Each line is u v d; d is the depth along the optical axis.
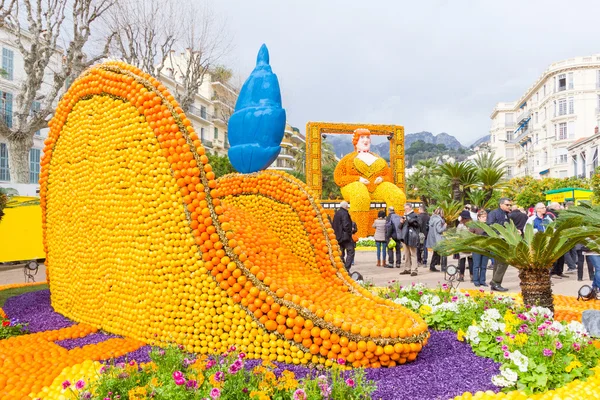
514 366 3.52
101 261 5.19
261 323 4.20
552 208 11.86
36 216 13.23
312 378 3.59
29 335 4.91
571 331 4.07
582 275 9.69
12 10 16.12
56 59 24.25
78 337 5.00
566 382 3.45
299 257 6.42
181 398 2.83
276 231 6.64
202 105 41.94
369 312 4.50
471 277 10.01
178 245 4.48
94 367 3.57
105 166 5.07
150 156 4.62
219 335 4.34
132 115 4.76
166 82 34.03
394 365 3.94
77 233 5.57
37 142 26.83
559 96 52.25
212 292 4.36
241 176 7.02
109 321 5.12
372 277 10.55
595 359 3.78
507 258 5.68
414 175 47.22
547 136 54.56
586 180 33.00
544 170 54.56
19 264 14.26
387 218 12.12
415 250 10.80
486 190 23.89
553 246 5.28
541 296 5.64
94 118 5.21
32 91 16.59
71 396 3.09
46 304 6.88
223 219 4.61
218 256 4.38
